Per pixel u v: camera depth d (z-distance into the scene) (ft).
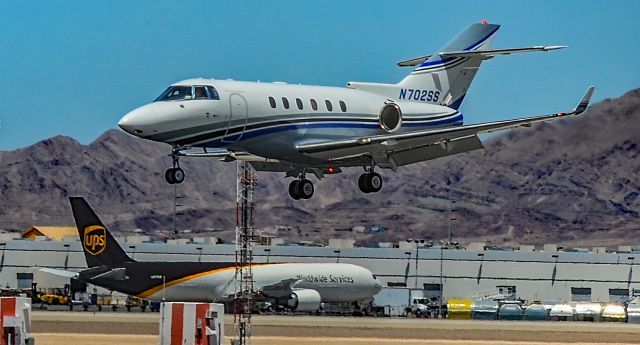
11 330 440.45
